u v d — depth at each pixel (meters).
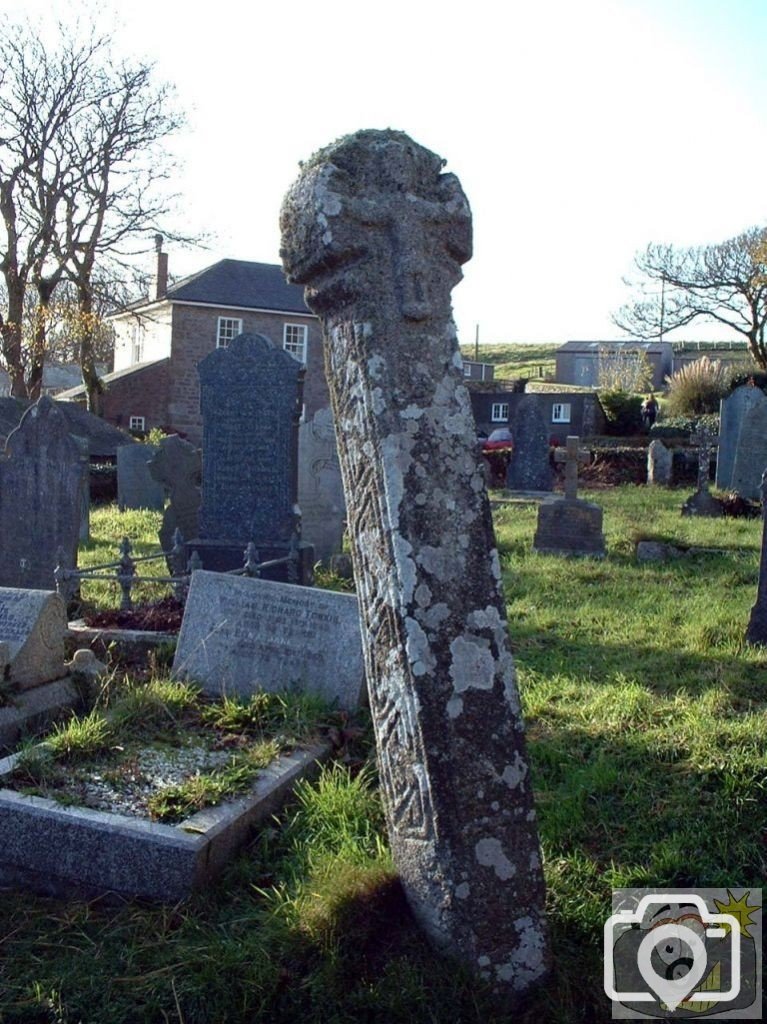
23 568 9.13
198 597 6.34
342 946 3.31
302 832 4.28
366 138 3.51
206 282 37.97
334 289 3.41
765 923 3.66
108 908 3.94
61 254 29.22
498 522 15.51
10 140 27.30
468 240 3.53
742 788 4.47
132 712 5.34
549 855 4.05
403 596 3.21
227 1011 3.19
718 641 7.57
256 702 5.54
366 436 3.35
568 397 35.28
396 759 3.35
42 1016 3.26
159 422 37.00
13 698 5.51
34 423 9.05
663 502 18.53
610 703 5.81
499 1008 3.12
